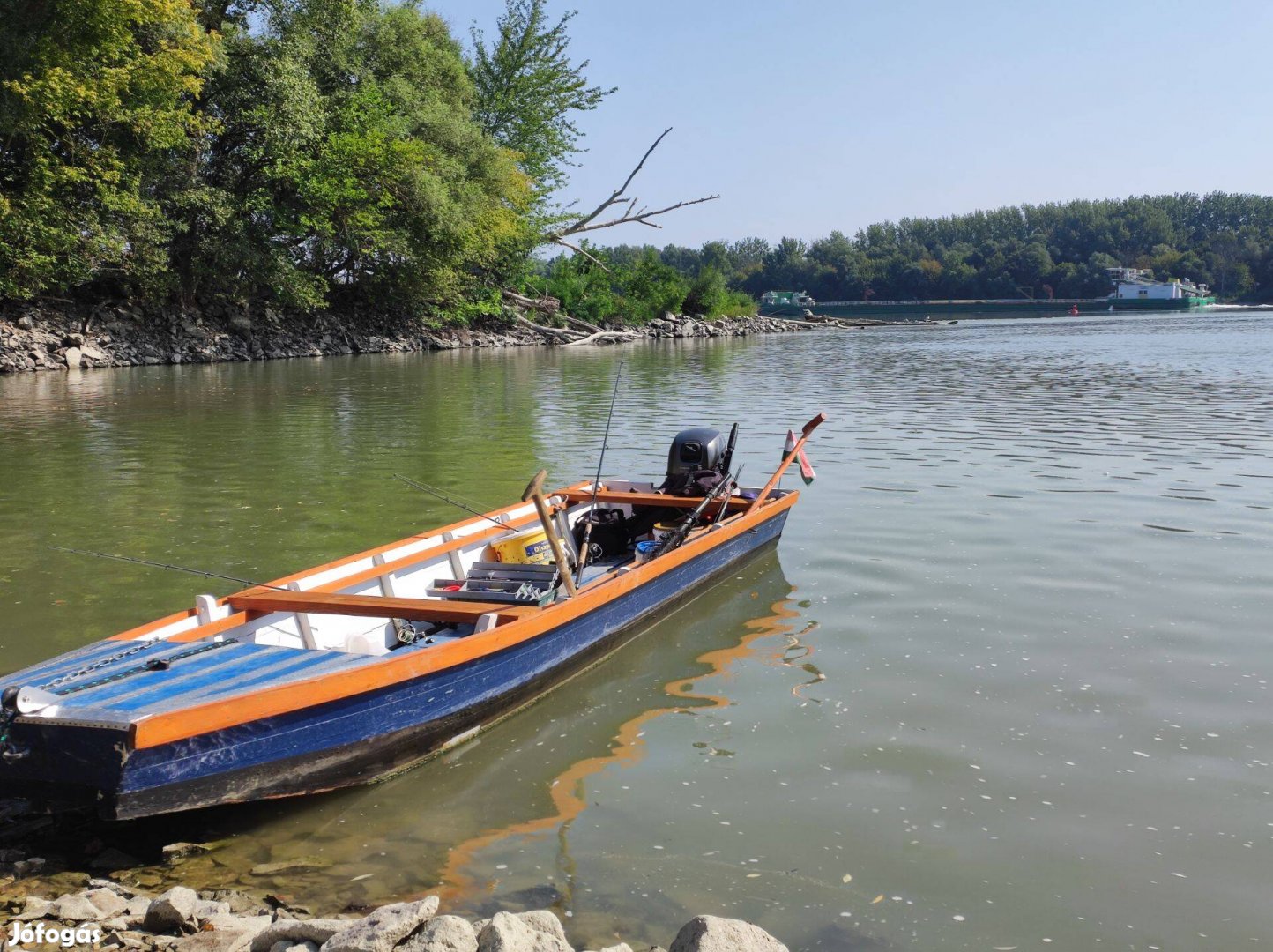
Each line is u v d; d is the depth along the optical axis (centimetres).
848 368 3241
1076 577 843
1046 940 392
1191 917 405
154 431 1705
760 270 18888
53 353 3036
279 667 510
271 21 3469
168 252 3300
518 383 2648
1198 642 693
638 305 6247
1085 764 527
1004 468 1333
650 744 568
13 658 679
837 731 573
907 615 763
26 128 2641
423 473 1320
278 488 1226
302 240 3650
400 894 428
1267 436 1567
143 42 2930
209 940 376
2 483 1255
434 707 551
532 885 432
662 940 392
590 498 945
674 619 781
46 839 485
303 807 511
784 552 948
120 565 897
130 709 449
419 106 3869
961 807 488
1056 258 18175
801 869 440
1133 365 3241
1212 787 502
